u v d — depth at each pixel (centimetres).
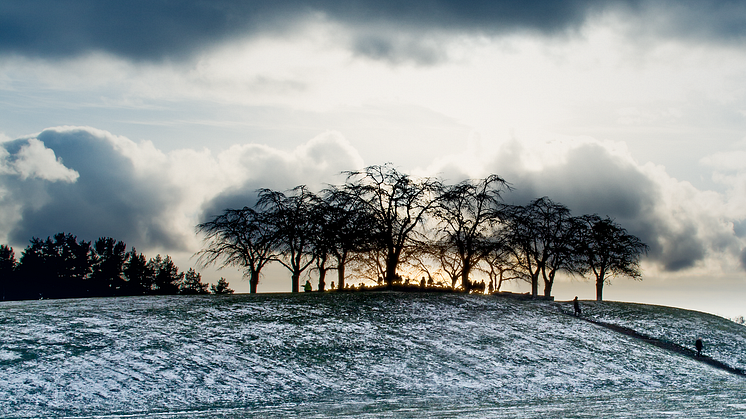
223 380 2848
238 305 4388
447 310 4666
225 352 3247
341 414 2188
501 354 3688
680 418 1750
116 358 2991
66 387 2577
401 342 3725
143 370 2866
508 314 4809
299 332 3734
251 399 2634
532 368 3478
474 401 2677
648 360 3972
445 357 3519
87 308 4100
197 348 3269
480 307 4925
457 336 3981
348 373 3120
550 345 4009
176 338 3409
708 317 6053
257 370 3030
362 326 3984
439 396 2822
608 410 2119
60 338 3234
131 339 3312
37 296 11025
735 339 5153
